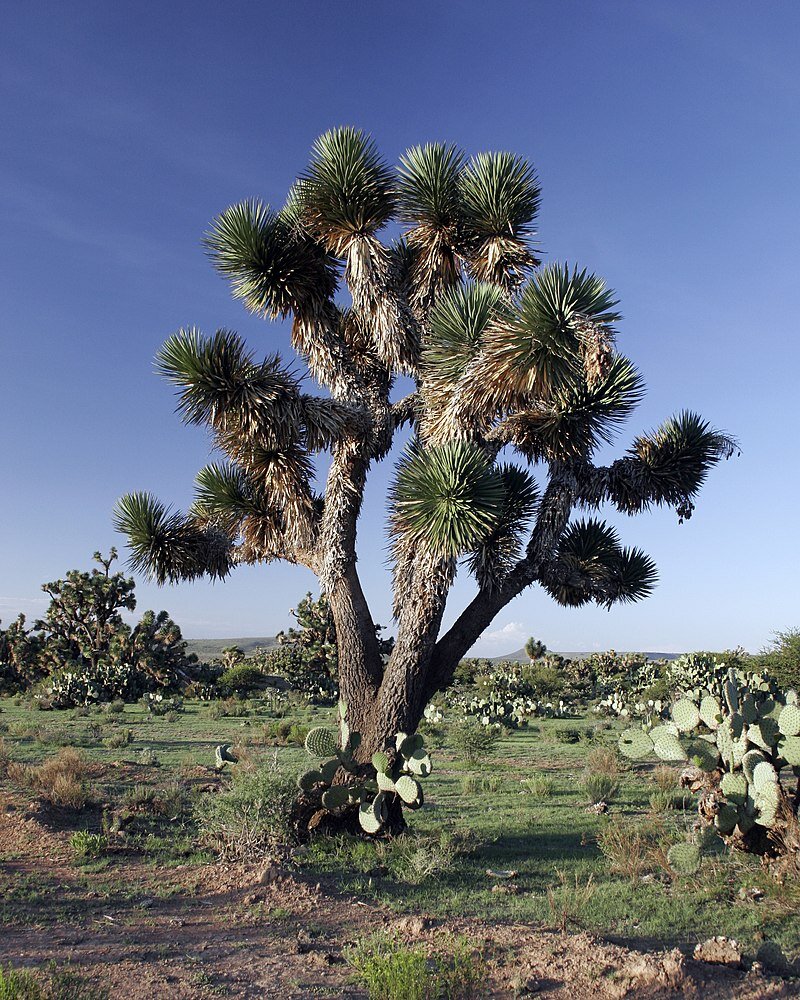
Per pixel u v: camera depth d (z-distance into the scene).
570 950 5.55
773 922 6.48
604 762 16.77
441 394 10.09
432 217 11.01
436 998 4.70
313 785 9.61
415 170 11.09
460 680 50.50
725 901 7.06
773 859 7.96
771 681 13.09
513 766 18.02
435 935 5.95
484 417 9.98
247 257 10.45
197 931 6.15
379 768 9.51
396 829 9.83
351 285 10.70
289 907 6.76
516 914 6.66
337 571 10.43
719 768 9.03
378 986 4.67
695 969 5.11
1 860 8.12
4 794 10.59
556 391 9.66
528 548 10.59
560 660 56.84
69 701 32.62
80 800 10.62
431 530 9.09
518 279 10.95
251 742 20.48
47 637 42.50
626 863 8.19
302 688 43.66
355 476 10.55
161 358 9.73
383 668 10.52
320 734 9.94
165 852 8.70
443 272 11.36
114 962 5.36
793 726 8.29
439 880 7.77
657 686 34.09
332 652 46.03
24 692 41.03
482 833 10.38
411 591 10.10
